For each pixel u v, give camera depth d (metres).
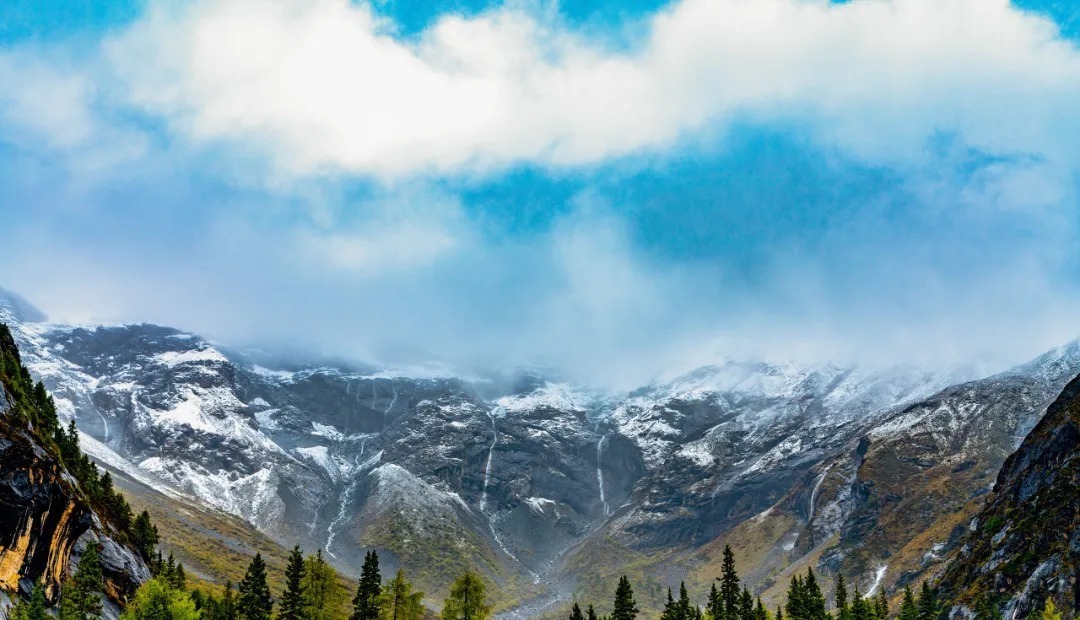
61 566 139.88
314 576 164.62
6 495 128.88
